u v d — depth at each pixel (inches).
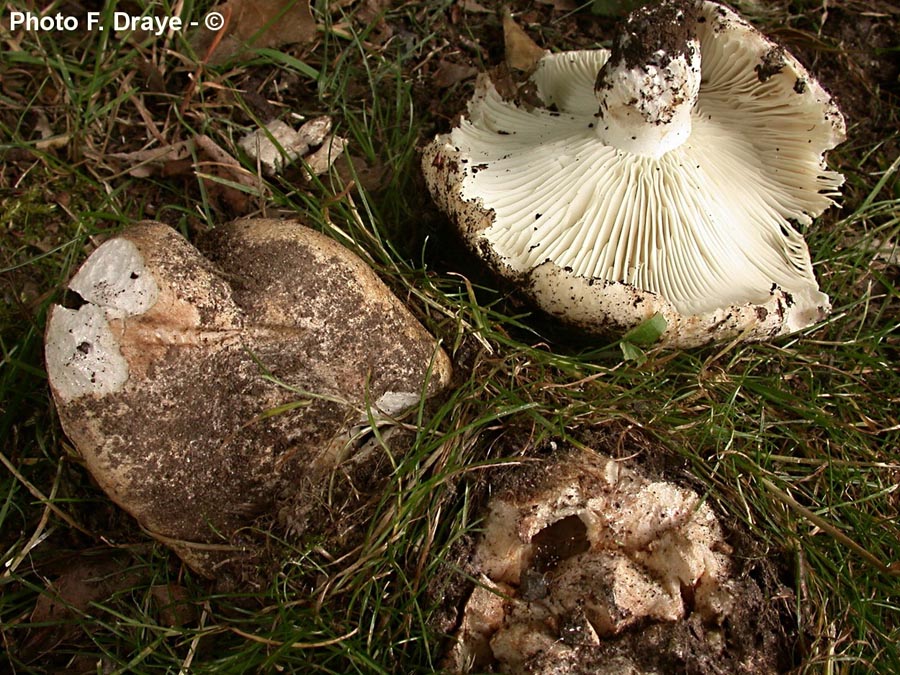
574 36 15.2
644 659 9.6
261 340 9.9
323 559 10.2
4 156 13.6
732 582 10.2
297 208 13.0
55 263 13.0
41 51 13.9
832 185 12.1
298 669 10.2
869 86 14.9
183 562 10.8
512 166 11.7
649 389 12.0
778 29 14.9
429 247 13.2
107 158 13.8
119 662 10.4
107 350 9.2
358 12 15.0
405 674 10.1
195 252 9.8
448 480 10.6
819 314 12.2
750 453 11.9
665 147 11.3
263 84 14.5
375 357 10.4
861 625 10.8
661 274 11.2
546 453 10.7
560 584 9.9
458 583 10.1
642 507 10.3
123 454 9.4
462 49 15.0
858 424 12.6
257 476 10.1
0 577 10.9
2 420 11.8
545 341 12.4
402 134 14.4
